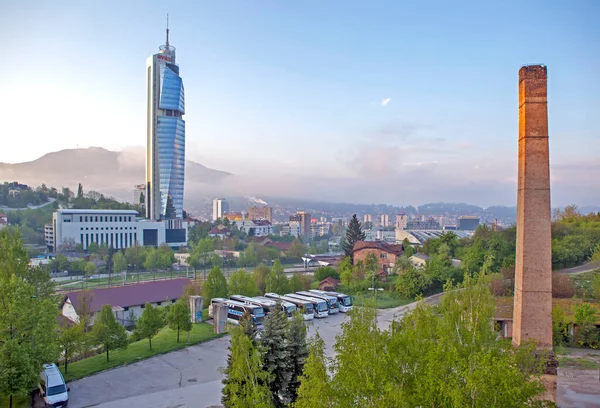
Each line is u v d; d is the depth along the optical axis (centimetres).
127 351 5028
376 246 10275
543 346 3303
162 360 4731
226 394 3069
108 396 3709
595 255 8088
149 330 5134
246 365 2541
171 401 3600
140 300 7575
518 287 3438
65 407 3472
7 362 3194
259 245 17675
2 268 4172
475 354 2258
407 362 2388
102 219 18562
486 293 3209
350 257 10738
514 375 2083
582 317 5184
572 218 11300
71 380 4088
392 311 7056
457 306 3059
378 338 2488
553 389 3228
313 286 8781
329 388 2228
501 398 2016
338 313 7031
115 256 13900
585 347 5166
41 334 3516
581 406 3497
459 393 1973
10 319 3388
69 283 12050
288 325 3509
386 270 9650
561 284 6731
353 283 8688
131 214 19500
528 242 3384
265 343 3312
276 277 7981
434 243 10938
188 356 4884
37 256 15650
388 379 2247
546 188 3394
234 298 6750
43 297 4394
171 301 7900
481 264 8750
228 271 14600
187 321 5366
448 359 2223
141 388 3897
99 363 4588
